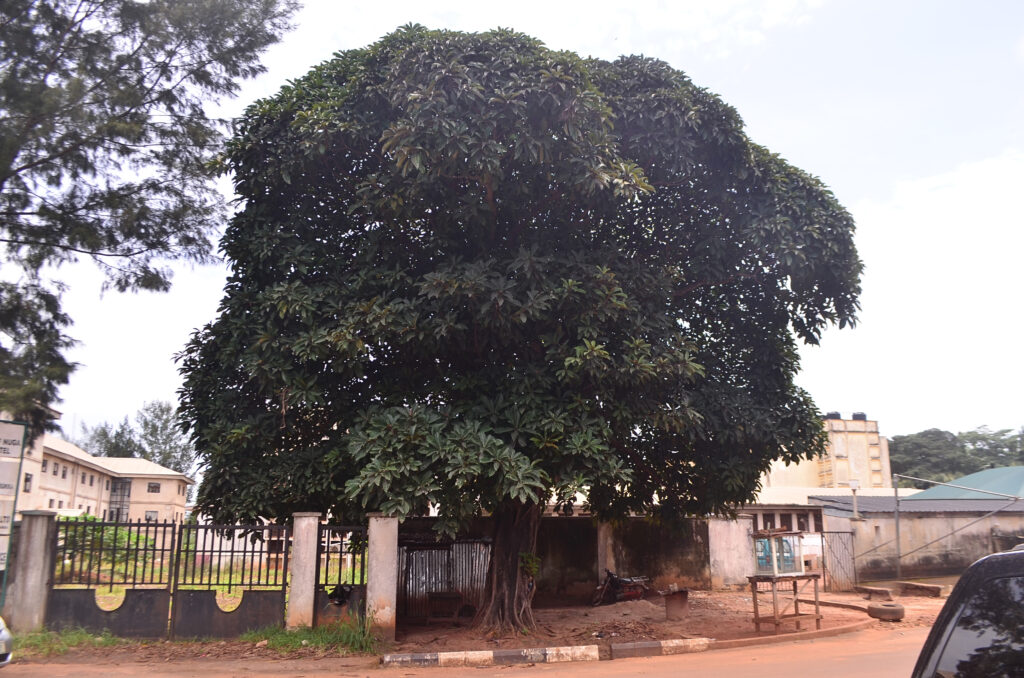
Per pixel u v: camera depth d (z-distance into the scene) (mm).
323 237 14250
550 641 12945
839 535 24438
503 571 14156
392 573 12617
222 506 13266
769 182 13898
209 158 14734
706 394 14328
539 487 11984
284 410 12367
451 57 11828
